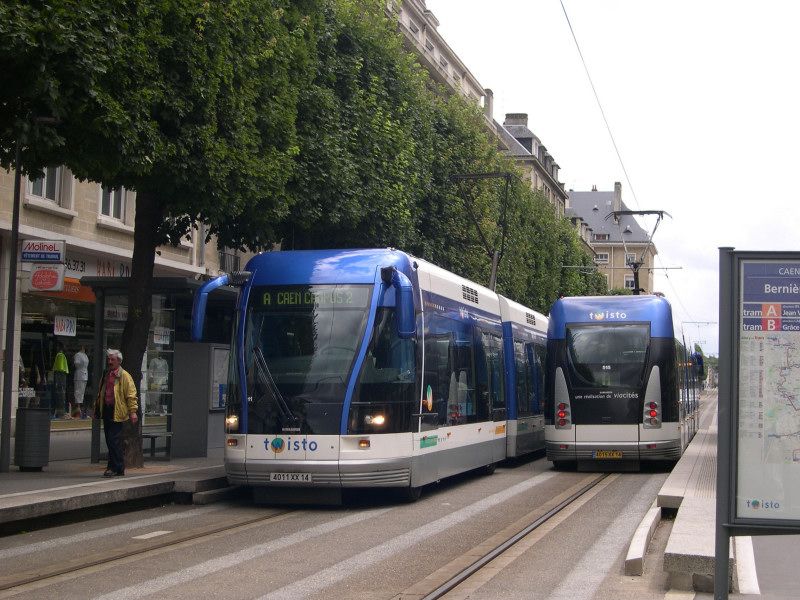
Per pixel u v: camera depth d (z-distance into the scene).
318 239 23.39
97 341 17.59
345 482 13.32
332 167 20.19
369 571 9.19
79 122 12.02
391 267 13.78
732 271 6.43
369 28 23.08
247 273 14.47
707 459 19.02
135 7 12.94
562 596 8.12
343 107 21.80
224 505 14.27
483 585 8.61
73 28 11.31
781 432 6.30
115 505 13.28
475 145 33.16
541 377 25.34
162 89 13.89
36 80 11.00
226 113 15.34
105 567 9.34
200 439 18.88
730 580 8.37
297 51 17.89
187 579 8.77
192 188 14.98
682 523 10.09
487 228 34.09
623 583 8.68
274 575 8.98
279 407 13.58
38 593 8.14
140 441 16.61
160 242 18.06
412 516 13.15
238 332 14.14
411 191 24.72
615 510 13.82
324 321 13.88
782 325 6.36
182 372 18.98
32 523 11.77
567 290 55.56
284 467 13.42
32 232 22.06
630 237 131.00
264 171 16.14
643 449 19.70
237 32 15.25
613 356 20.08
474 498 15.38
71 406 23.94
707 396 125.25
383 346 13.84
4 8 10.59
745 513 6.30
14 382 22.03
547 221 48.84
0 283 21.81
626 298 20.53
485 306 19.64
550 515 13.18
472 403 17.64
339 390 13.52
